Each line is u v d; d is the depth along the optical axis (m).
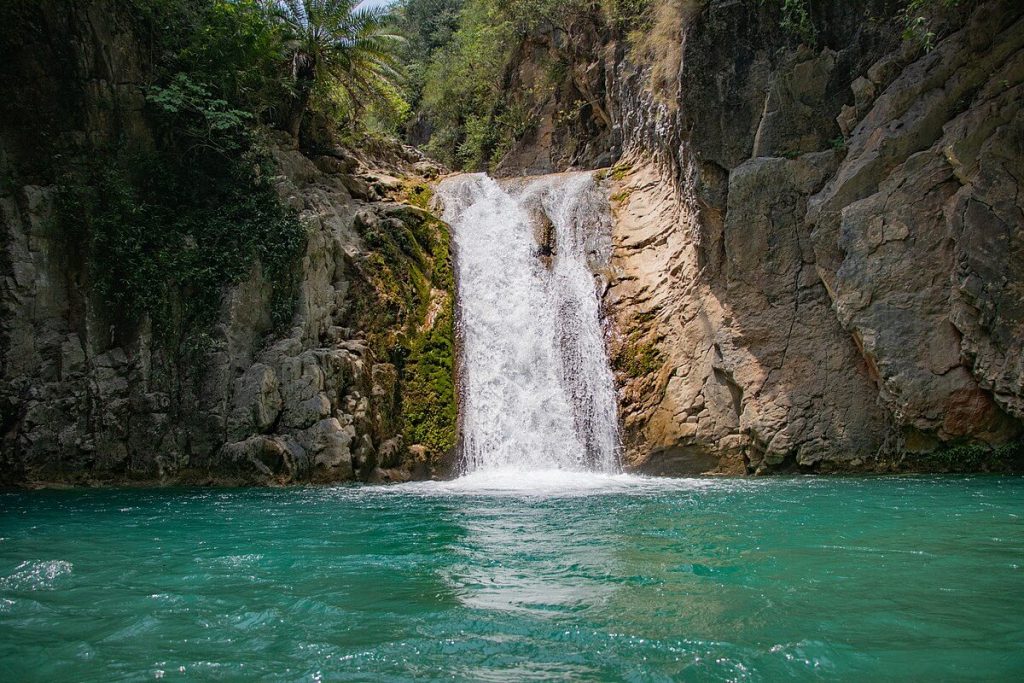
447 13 38.28
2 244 14.99
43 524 9.53
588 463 17.42
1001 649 4.32
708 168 17.12
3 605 5.53
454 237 20.27
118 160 16.55
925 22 15.09
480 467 17.45
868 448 15.19
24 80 15.54
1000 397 13.82
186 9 18.22
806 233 16.19
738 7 17.14
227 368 15.71
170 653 4.47
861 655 4.25
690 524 8.85
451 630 4.84
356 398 16.00
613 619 5.02
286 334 16.62
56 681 4.04
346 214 19.31
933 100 15.29
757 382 16.06
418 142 35.56
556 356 18.58
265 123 20.36
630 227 19.55
